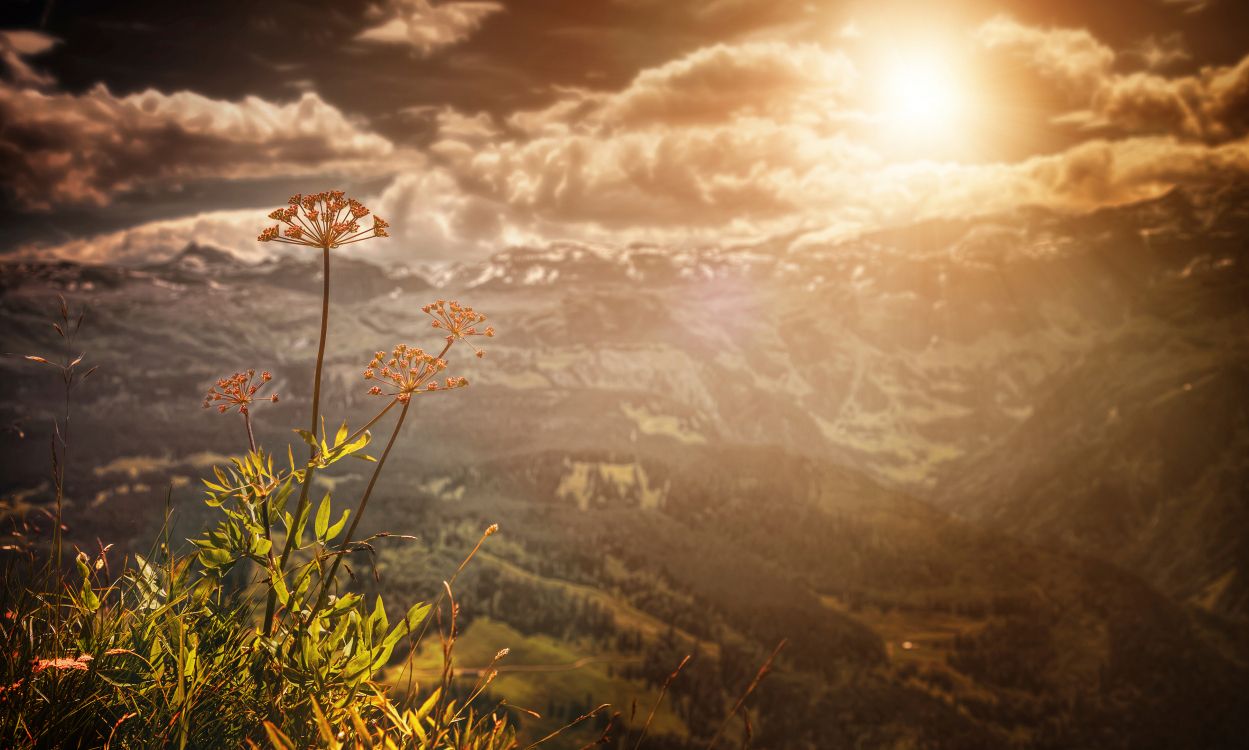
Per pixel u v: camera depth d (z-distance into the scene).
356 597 0.85
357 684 0.83
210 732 0.82
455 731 0.79
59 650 0.80
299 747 0.81
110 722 0.80
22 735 0.74
